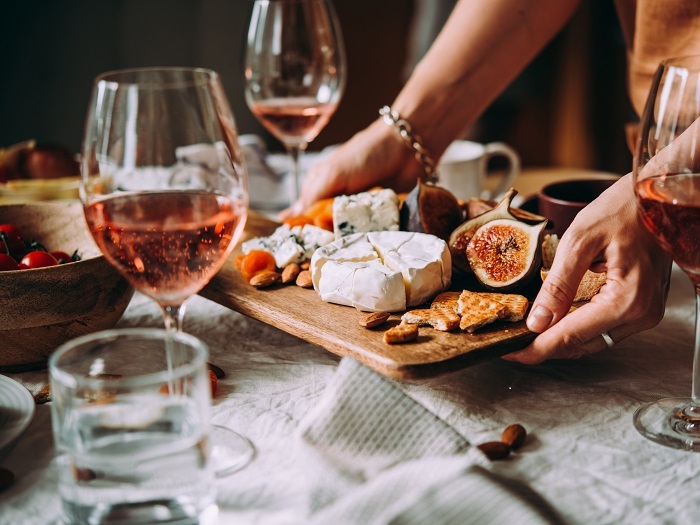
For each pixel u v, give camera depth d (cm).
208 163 83
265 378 100
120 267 81
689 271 83
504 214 114
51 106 361
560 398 95
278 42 150
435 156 157
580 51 386
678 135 80
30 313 96
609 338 100
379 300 103
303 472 76
